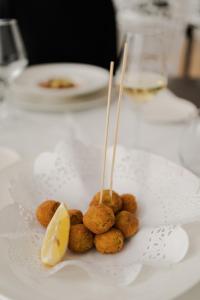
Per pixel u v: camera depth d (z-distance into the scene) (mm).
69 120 859
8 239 435
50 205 463
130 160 557
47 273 399
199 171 635
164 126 834
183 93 1019
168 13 2725
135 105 899
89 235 434
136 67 809
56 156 553
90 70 1077
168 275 396
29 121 854
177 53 2738
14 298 367
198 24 2510
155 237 436
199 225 463
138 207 505
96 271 397
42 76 1042
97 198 482
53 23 1616
